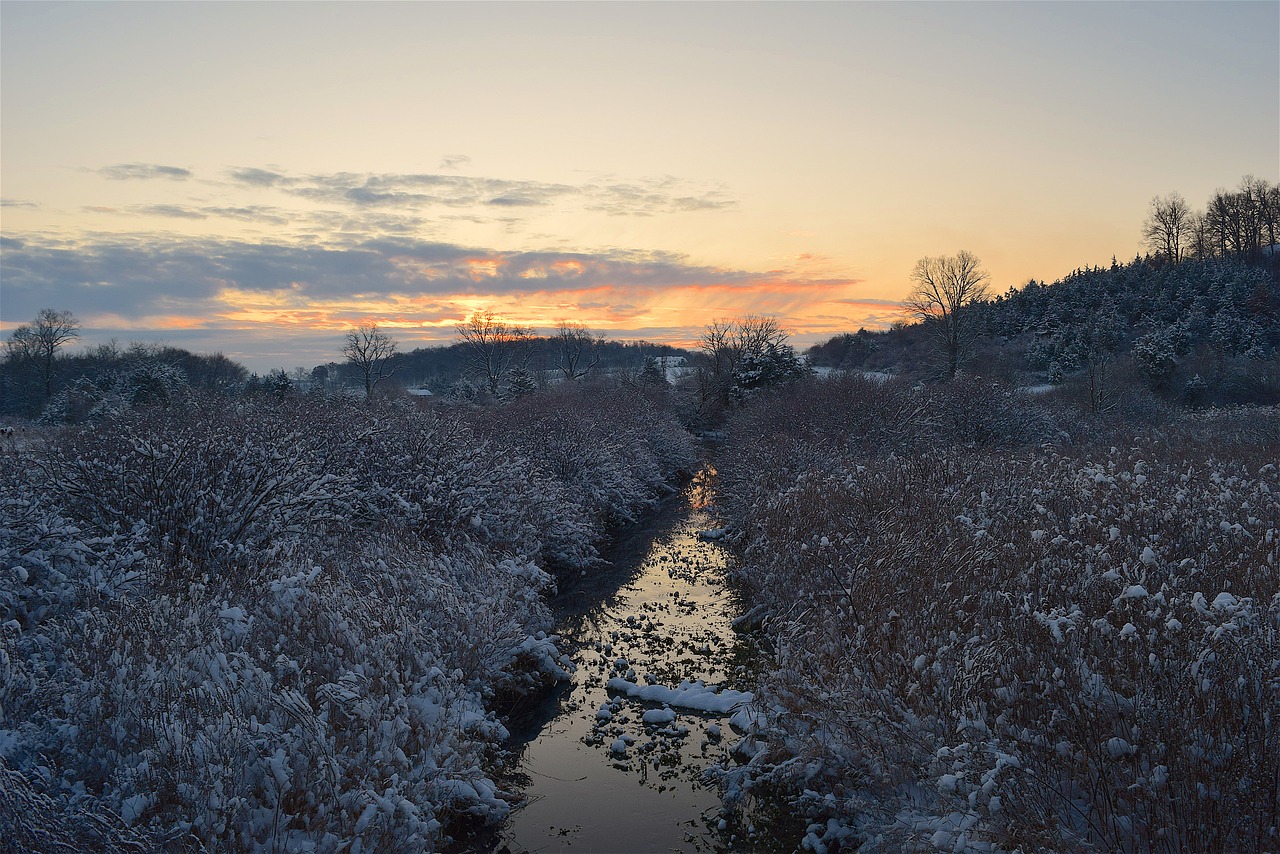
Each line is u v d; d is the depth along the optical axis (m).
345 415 14.05
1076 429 24.36
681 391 52.88
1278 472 12.22
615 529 18.22
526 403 26.33
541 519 13.20
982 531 7.97
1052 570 6.85
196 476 9.08
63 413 35.06
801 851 5.65
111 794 4.66
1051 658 5.46
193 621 6.26
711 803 6.35
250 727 5.12
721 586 13.02
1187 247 89.00
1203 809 4.18
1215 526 8.02
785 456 15.98
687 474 28.69
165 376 35.03
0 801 4.10
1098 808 4.54
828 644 7.16
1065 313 71.44
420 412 16.45
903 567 7.72
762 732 6.96
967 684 5.52
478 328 64.69
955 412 22.22
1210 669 4.64
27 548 7.32
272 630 6.70
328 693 5.49
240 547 8.39
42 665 5.66
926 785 5.43
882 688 6.22
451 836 5.86
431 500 11.27
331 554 9.04
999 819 4.65
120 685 5.28
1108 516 8.76
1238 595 6.11
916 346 74.06
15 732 4.93
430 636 7.65
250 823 4.65
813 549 9.38
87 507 8.79
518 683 8.56
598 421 23.45
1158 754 4.47
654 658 9.63
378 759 5.46
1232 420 24.98
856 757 6.02
